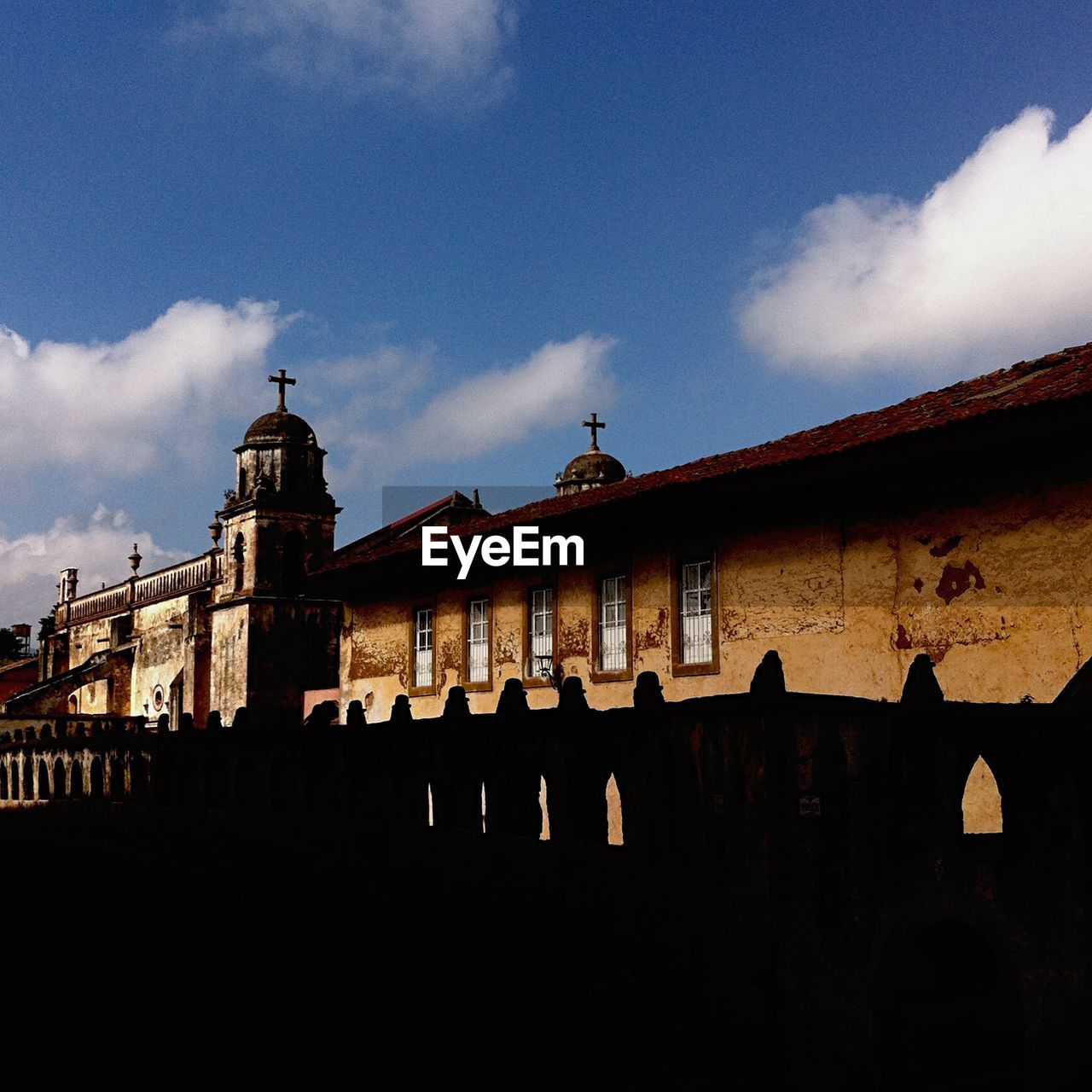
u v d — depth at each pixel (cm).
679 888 663
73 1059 661
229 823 1419
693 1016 643
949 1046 598
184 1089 607
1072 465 1114
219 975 876
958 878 613
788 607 1450
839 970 580
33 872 1491
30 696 4184
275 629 3450
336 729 1218
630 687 1731
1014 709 642
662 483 1598
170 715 3875
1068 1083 621
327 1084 616
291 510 3531
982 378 1409
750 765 599
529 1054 658
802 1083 565
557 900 804
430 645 2306
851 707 605
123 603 4481
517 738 895
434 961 904
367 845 1104
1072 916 639
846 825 593
